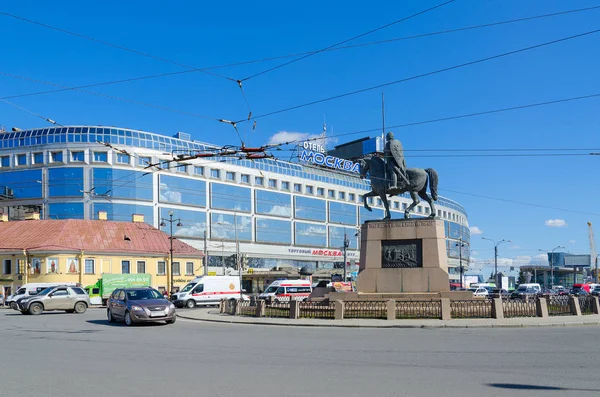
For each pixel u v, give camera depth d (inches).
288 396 361.4
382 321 983.6
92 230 2536.9
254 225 3998.5
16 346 654.5
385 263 1203.2
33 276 2313.0
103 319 1166.3
